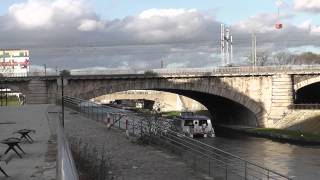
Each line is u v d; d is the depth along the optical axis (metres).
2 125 34.34
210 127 75.62
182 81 94.94
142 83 92.56
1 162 18.09
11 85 85.44
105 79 90.00
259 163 48.38
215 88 96.25
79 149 23.45
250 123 101.56
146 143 32.69
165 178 23.28
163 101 162.88
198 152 29.00
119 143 32.34
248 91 97.12
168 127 39.28
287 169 44.84
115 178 21.53
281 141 72.88
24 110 51.47
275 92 95.75
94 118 46.94
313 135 74.38
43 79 85.56
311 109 89.19
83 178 17.33
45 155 19.95
